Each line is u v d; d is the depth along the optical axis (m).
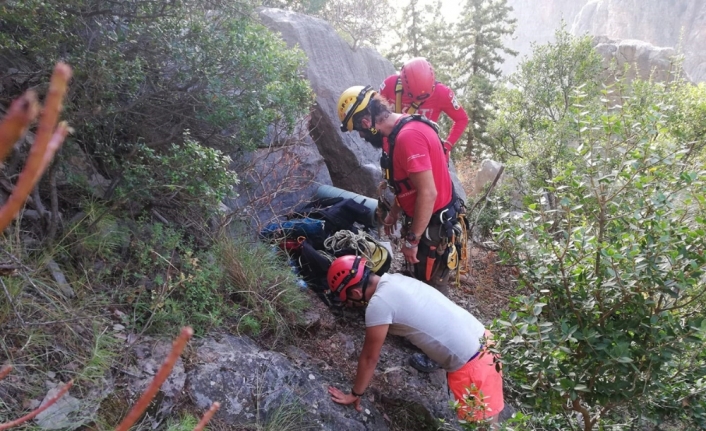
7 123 0.28
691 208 2.27
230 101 2.96
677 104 5.59
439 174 3.10
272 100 3.32
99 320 2.35
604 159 2.35
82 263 2.53
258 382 2.62
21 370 1.97
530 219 2.45
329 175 5.19
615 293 2.19
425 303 2.84
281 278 3.31
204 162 2.54
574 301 2.31
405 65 3.83
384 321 2.77
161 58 2.78
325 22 6.11
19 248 2.18
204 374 2.45
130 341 2.36
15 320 2.05
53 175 2.38
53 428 1.86
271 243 3.82
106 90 2.52
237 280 3.12
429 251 3.23
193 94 2.91
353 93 3.06
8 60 2.54
